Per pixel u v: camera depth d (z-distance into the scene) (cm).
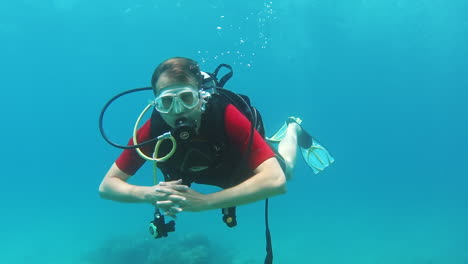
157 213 267
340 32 3331
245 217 2398
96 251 1414
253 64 4534
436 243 1561
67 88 5794
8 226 2452
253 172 250
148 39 3644
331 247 1544
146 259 1211
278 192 235
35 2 2712
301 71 4975
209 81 258
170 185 229
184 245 1270
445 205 3012
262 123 316
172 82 226
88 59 4475
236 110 256
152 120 262
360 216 2417
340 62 4531
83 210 3105
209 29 3073
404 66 4653
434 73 4850
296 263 1347
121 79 5572
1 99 6009
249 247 1573
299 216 2431
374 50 3950
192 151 252
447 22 3075
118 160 279
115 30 3362
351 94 6122
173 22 3061
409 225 2025
